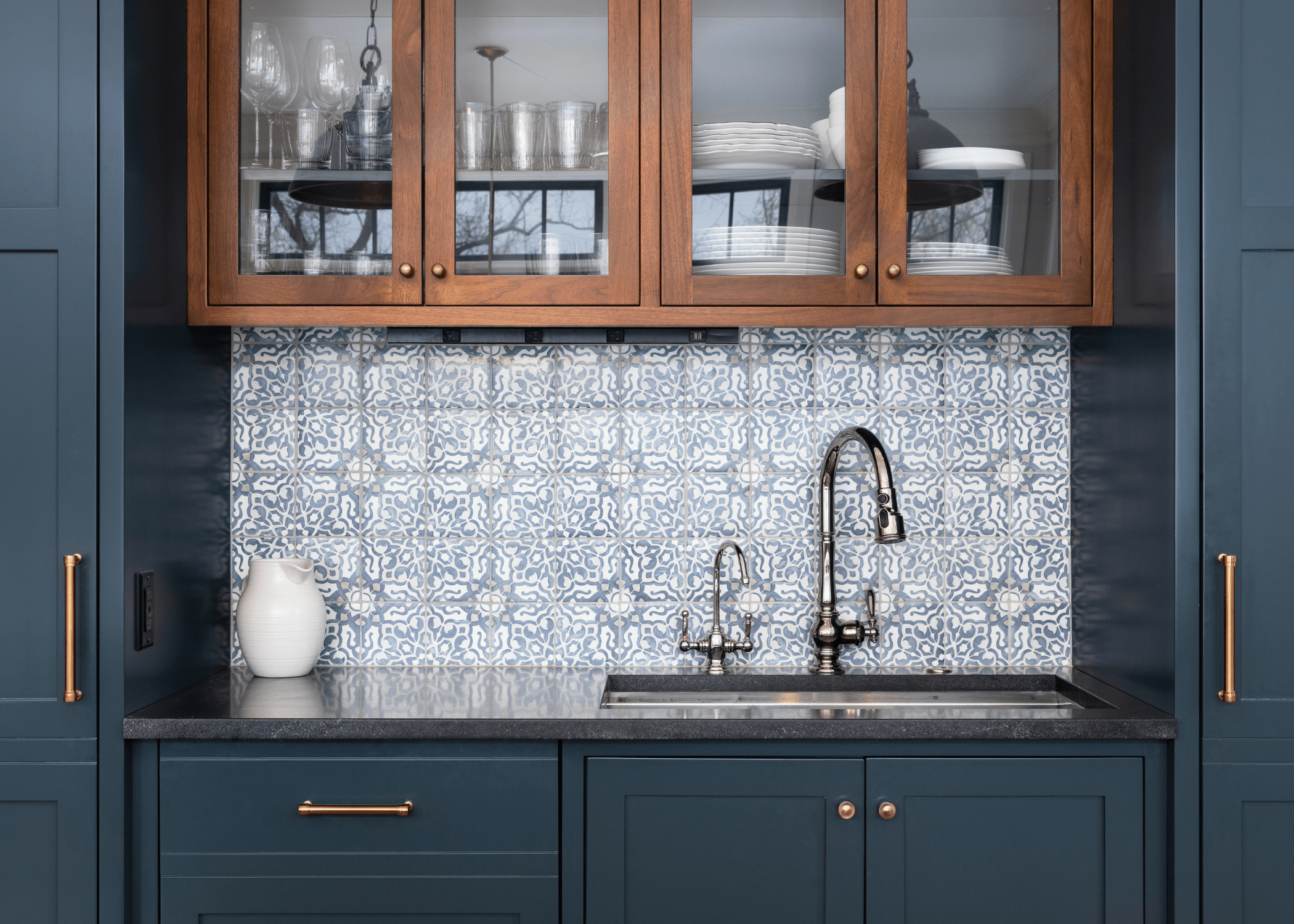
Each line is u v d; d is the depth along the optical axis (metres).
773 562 1.91
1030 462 1.91
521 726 1.44
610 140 1.66
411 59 1.66
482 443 1.91
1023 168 1.67
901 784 1.45
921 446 1.91
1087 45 1.67
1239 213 1.46
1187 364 1.46
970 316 1.67
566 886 1.44
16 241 1.46
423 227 1.66
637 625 1.91
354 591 1.91
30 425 1.46
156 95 1.56
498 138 1.67
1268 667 1.45
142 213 1.52
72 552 1.46
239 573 1.91
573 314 1.66
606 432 1.91
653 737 1.43
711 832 1.44
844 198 1.67
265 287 1.66
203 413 1.78
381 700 1.58
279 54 1.68
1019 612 1.91
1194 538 1.46
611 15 1.66
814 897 1.45
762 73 1.67
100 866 1.44
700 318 1.66
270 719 1.44
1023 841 1.45
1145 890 1.46
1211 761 1.44
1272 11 1.46
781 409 1.91
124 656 1.46
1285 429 1.46
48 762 1.45
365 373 1.91
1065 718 1.45
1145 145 1.56
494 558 1.91
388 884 1.44
